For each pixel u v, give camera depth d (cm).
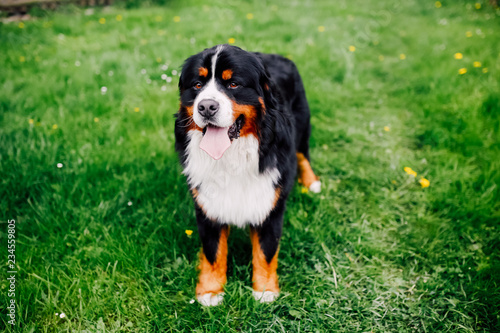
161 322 222
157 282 245
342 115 453
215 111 197
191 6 866
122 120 412
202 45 614
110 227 282
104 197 310
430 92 482
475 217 290
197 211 238
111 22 748
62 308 230
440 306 235
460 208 296
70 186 314
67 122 396
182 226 285
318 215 300
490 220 288
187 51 583
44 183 320
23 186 311
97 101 439
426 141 390
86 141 375
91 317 224
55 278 244
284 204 245
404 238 285
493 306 227
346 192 330
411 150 390
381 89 529
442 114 432
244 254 272
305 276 253
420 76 537
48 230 277
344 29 743
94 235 276
